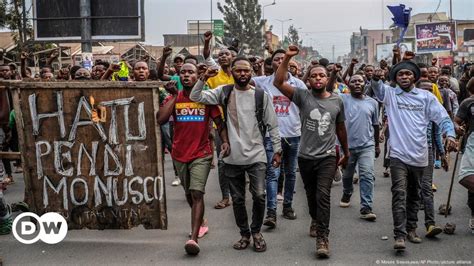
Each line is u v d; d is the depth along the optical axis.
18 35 24.69
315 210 6.02
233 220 6.97
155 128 5.76
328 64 10.24
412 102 5.76
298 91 5.72
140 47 33.69
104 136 5.82
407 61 5.79
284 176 7.43
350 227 6.60
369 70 9.14
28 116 5.84
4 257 5.57
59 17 13.91
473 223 6.26
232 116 5.59
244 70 5.52
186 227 6.63
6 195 8.65
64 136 5.84
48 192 5.93
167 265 5.32
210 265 5.32
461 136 6.14
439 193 8.34
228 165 5.69
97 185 5.87
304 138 5.68
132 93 5.76
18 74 10.02
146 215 5.86
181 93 5.74
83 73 8.41
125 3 13.58
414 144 5.69
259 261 5.43
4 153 5.95
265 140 6.50
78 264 5.36
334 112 5.62
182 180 5.84
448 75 12.10
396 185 5.66
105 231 6.45
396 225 5.62
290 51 5.57
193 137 5.68
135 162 5.82
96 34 13.70
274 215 6.56
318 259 5.47
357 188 8.79
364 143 6.98
